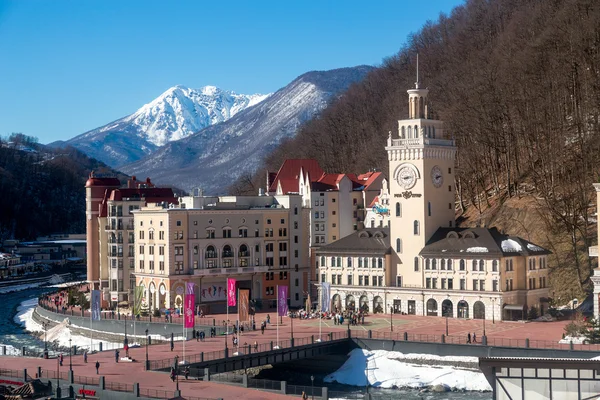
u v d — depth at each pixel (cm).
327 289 19838
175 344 17862
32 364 15962
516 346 16138
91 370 15138
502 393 11088
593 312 18850
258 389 13662
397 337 17625
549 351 15550
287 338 17900
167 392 13275
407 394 15662
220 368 15588
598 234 17862
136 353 16825
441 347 16675
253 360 16125
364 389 16238
